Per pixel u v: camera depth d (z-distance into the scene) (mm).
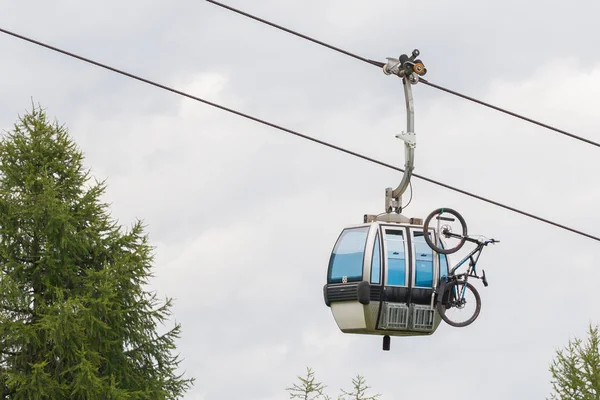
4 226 67625
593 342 79500
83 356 65438
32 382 65062
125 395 65438
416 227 37750
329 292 38031
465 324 37594
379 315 37188
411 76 36625
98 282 67688
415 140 37375
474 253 37625
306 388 69875
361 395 69875
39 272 68062
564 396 78938
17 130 70062
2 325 65562
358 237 37844
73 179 70250
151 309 68938
